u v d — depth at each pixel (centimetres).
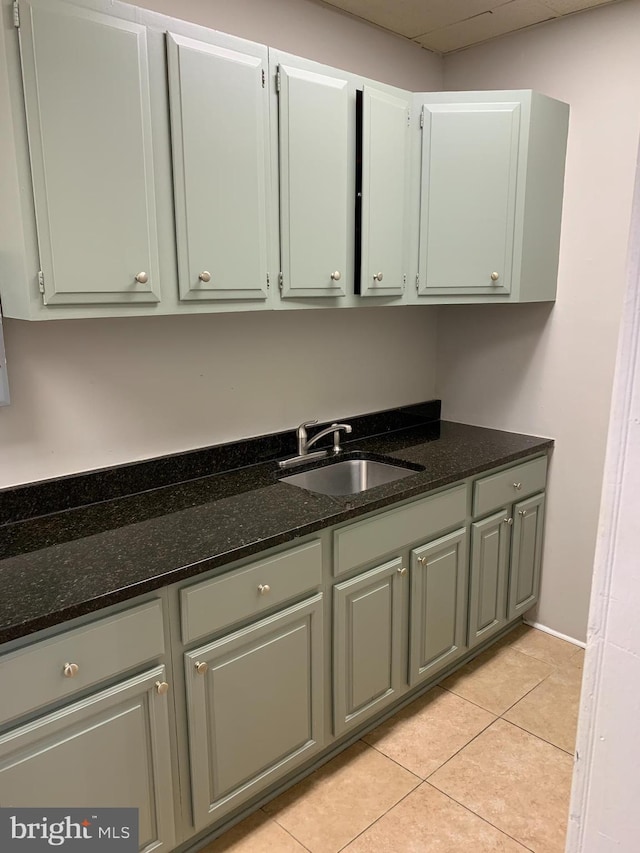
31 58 145
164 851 166
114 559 159
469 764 216
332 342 270
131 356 208
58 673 139
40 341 187
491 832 189
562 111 253
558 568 289
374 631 215
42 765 140
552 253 265
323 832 189
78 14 150
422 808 198
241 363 239
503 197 244
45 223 153
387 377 297
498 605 271
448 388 318
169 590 157
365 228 222
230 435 240
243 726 178
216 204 182
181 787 168
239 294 192
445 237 244
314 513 191
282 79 191
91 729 147
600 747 57
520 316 284
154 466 216
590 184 255
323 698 202
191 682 163
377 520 207
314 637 194
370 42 259
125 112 161
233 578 169
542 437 285
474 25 259
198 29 172
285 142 195
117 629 148
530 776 211
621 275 251
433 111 235
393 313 294
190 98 171
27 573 152
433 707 246
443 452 261
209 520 186
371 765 216
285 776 204
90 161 157
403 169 232
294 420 262
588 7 242
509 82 273
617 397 51
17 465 188
